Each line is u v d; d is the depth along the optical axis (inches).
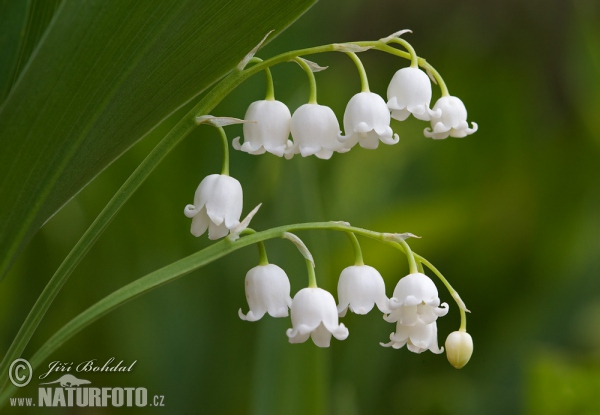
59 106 11.9
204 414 16.7
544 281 20.8
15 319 17.3
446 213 18.7
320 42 23.1
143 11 11.9
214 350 17.1
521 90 24.0
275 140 12.9
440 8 35.1
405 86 12.9
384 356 17.9
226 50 12.4
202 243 17.6
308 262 12.9
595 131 23.5
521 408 17.5
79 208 17.4
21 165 12.1
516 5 35.3
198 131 17.4
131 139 12.5
